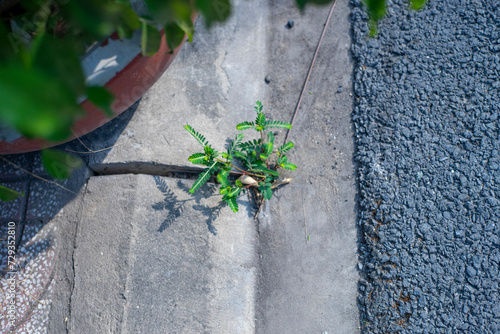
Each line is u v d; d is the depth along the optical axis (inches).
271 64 115.5
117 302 90.3
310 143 109.2
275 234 104.2
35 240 98.1
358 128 108.5
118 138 103.3
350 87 112.4
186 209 99.0
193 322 93.6
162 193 98.6
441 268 97.8
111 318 89.6
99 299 91.6
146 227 95.1
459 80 109.0
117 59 70.8
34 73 30.2
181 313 93.2
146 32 57.4
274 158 107.0
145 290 91.8
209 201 101.3
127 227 94.4
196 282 95.9
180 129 105.1
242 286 100.2
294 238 103.6
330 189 105.9
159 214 96.9
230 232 101.7
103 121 87.4
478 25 111.9
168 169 104.0
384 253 99.9
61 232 98.2
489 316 94.2
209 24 47.6
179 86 109.2
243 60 114.7
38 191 101.3
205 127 106.5
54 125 31.1
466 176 102.4
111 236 95.0
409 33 113.1
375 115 108.4
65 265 96.0
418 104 108.3
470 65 109.7
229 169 96.3
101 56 70.1
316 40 116.5
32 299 94.7
